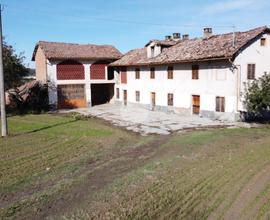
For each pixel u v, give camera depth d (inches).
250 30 1155.3
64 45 1722.4
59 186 459.2
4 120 842.8
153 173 501.7
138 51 1708.9
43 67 1647.4
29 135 851.4
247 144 709.3
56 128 968.3
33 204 398.3
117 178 491.8
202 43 1311.5
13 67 1412.4
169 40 1630.2
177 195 402.9
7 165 568.4
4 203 406.9
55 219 352.5
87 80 1675.7
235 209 358.9
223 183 442.6
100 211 364.8
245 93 1042.1
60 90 1619.1
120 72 1727.4
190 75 1247.5
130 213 355.3
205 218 339.6
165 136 846.5
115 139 797.9
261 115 1114.7
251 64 1095.6
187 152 645.3
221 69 1108.5
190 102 1259.2
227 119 1099.3
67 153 655.1
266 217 338.3
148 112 1393.9
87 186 462.0
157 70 1430.9
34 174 517.3
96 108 1610.5
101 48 1796.3
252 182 444.5
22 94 1593.3
